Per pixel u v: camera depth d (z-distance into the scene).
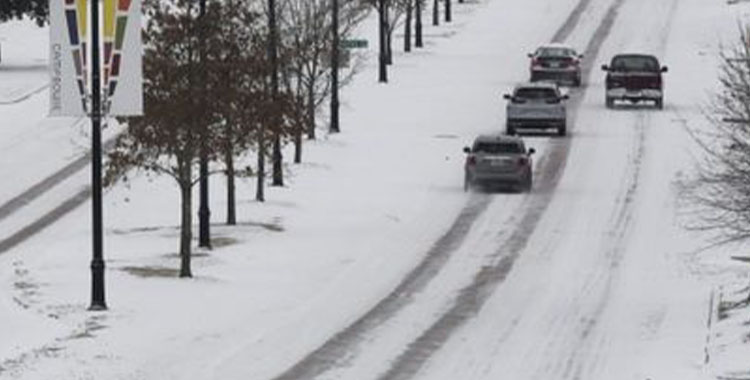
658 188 117.69
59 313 71.75
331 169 125.19
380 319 72.38
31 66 191.38
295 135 100.31
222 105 84.31
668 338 68.06
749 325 69.50
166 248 93.38
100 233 72.75
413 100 165.75
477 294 80.00
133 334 66.62
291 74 144.62
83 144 140.50
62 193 120.69
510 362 63.03
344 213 106.88
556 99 142.75
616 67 160.62
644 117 153.50
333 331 69.00
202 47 82.88
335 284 81.44
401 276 84.88
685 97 167.00
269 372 59.81
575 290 81.69
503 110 159.62
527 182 117.19
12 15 190.38
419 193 116.06
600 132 145.38
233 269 85.12
